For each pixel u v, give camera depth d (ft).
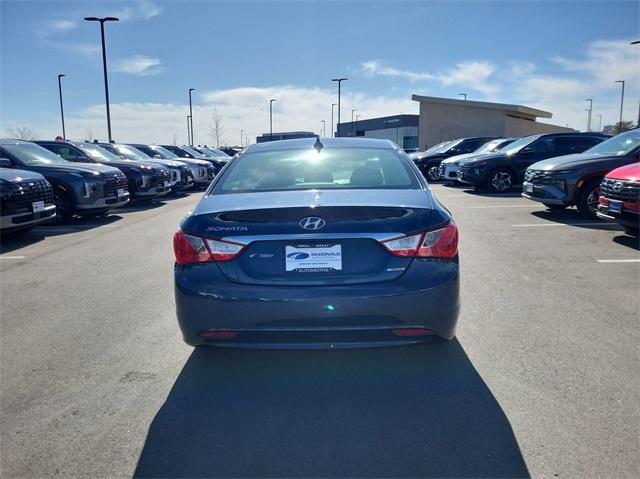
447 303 9.46
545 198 29.19
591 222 27.73
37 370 11.28
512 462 7.77
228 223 9.61
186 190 61.36
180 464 7.97
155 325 13.85
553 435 8.38
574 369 10.64
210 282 9.49
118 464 7.99
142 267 20.38
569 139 45.24
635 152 27.20
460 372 10.70
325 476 7.62
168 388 10.38
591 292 15.60
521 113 122.93
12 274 19.70
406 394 9.91
